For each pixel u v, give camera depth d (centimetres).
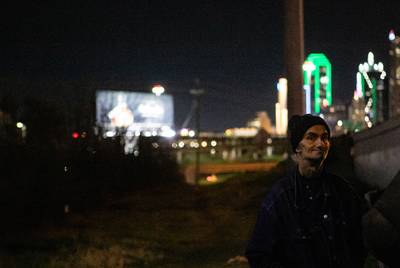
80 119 2305
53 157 1883
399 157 1116
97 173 2216
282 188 330
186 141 6550
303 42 1231
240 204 1884
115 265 1002
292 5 1218
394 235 282
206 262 1016
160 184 2894
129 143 2727
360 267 331
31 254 1105
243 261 979
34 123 2048
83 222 1612
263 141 6194
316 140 326
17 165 1730
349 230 324
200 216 1722
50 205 1720
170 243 1277
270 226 326
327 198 323
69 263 1006
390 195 287
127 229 1485
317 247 317
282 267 327
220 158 6875
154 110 7431
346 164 1767
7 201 1583
